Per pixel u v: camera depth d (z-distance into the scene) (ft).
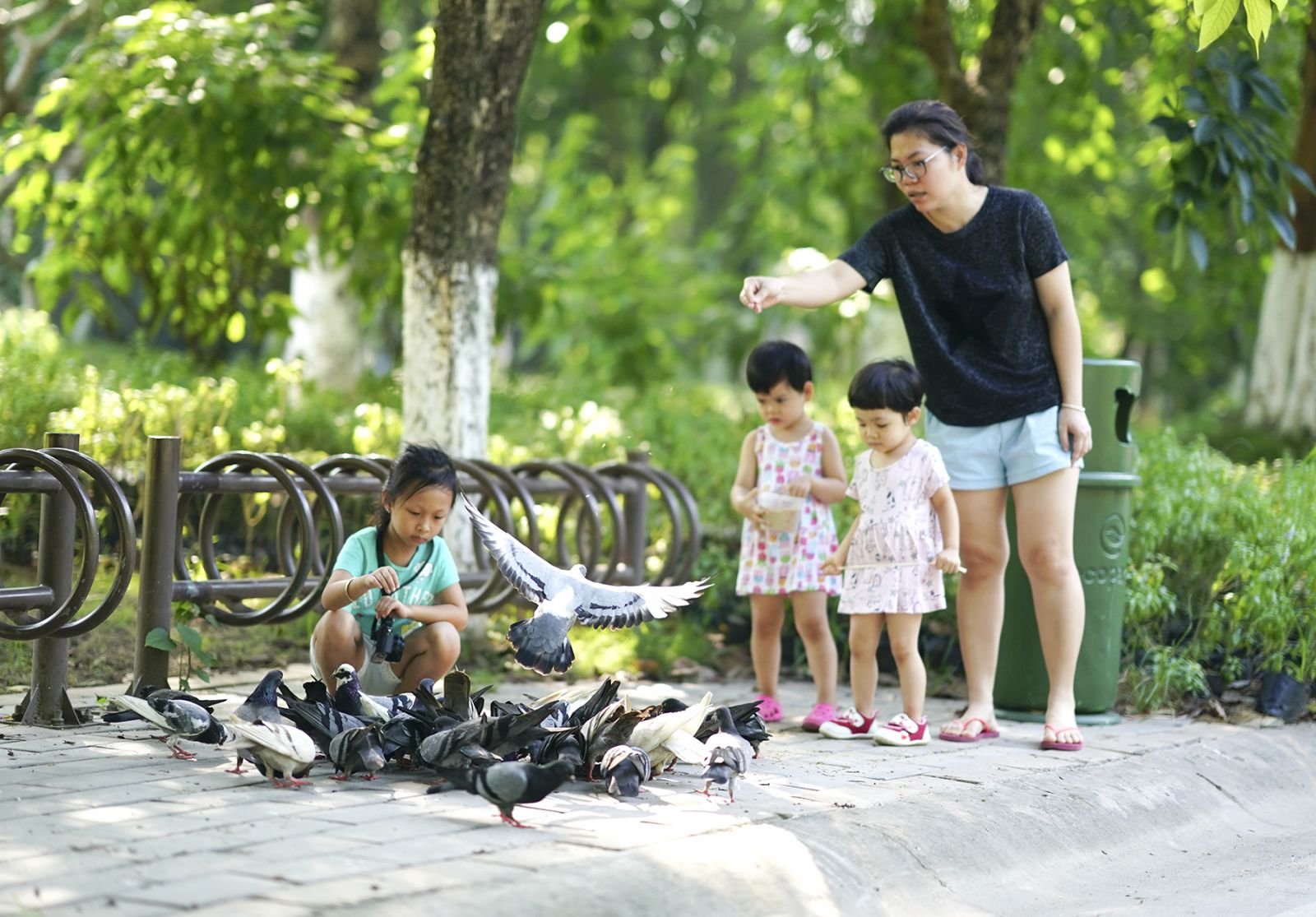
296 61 45.16
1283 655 29.89
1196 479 32.01
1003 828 19.80
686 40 74.38
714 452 40.98
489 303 33.01
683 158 85.76
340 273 52.70
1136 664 31.22
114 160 45.06
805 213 71.36
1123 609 28.60
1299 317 45.37
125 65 45.19
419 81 58.80
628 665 33.17
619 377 75.31
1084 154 56.95
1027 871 19.25
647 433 43.86
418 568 22.94
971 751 24.45
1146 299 77.00
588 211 81.71
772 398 27.37
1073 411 25.05
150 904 13.71
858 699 25.75
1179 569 31.37
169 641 24.09
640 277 80.02
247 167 43.37
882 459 25.44
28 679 27.66
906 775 21.89
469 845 16.21
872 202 64.85
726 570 36.37
